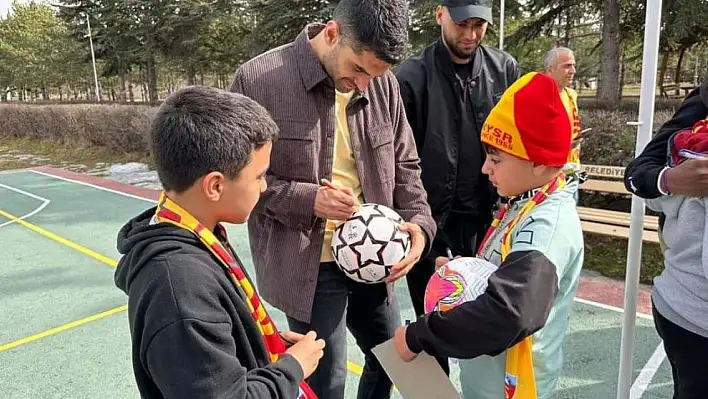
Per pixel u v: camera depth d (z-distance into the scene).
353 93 1.96
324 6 14.78
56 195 9.22
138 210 7.81
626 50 16.06
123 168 11.96
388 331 2.21
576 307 3.92
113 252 5.76
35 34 35.59
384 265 1.88
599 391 2.82
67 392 3.05
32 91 38.81
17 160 14.30
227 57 21.66
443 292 1.50
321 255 1.96
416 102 2.55
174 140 1.15
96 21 22.41
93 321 3.99
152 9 20.78
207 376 1.05
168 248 1.13
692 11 11.46
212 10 20.20
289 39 15.53
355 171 2.04
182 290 1.08
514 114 1.42
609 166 5.56
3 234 6.69
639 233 2.02
